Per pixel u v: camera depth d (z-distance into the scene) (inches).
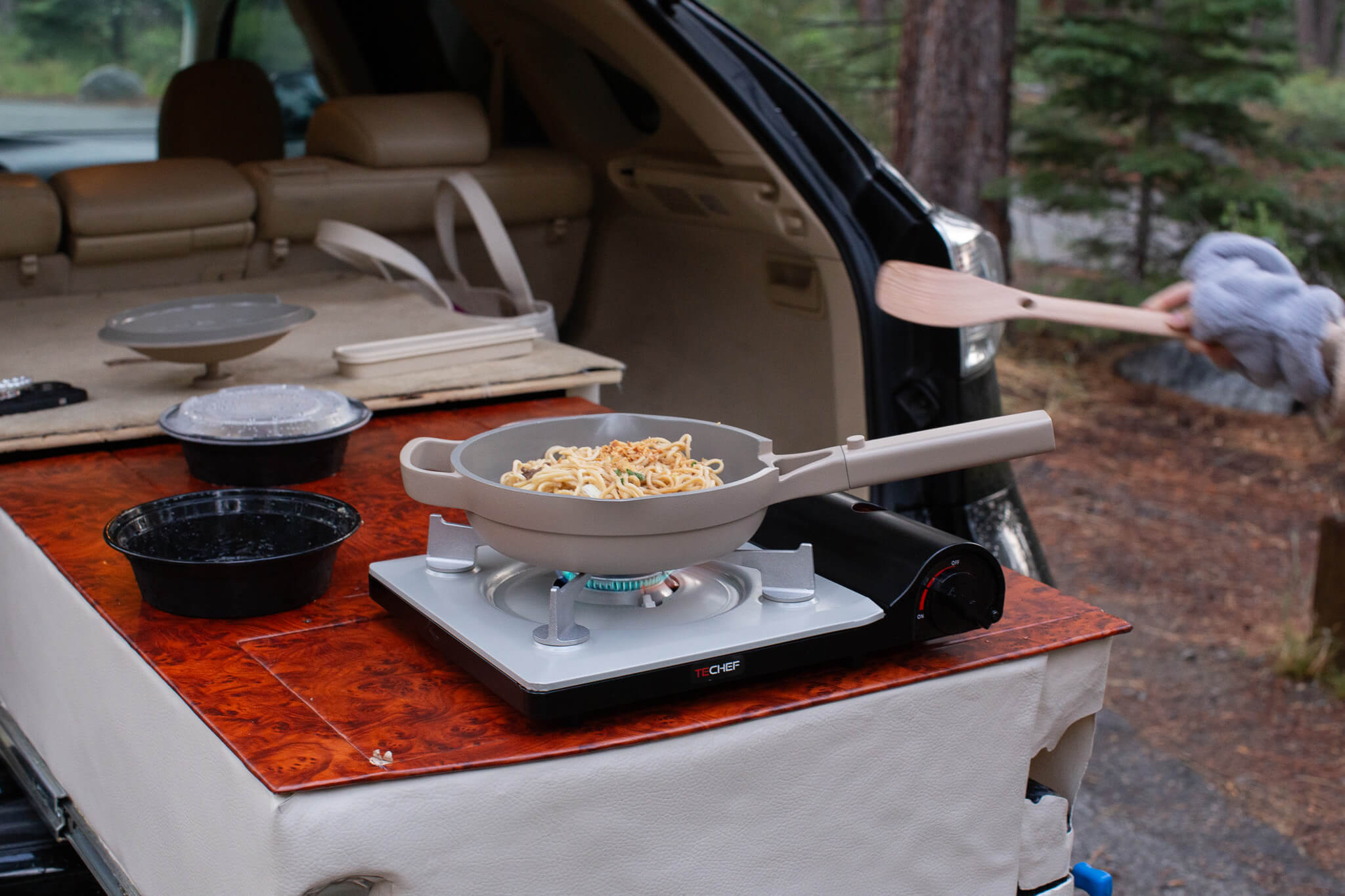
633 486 38.4
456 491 39.2
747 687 39.6
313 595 45.4
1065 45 248.1
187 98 127.1
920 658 42.3
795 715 38.5
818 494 39.8
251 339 66.1
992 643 43.6
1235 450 218.4
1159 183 253.1
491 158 109.0
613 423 45.4
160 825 40.8
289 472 57.6
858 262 83.0
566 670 35.4
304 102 133.6
